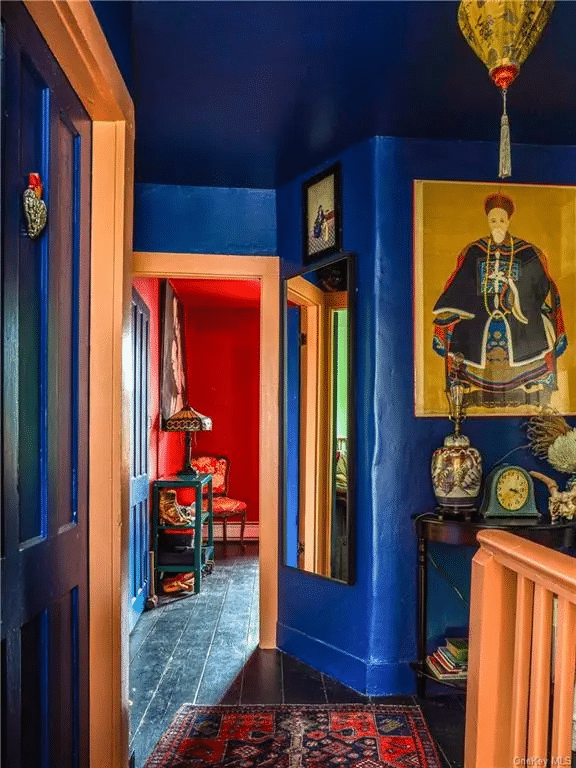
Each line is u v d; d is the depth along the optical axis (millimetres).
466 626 3068
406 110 2760
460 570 3080
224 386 7191
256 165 3377
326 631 3248
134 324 3969
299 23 2100
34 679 1478
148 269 3658
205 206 3713
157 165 3379
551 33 2141
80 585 1863
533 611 1394
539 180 3158
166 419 5309
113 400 2010
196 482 4699
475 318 3105
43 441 1520
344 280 3168
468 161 3111
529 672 1423
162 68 2377
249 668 3303
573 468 2896
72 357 1824
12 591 1302
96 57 1630
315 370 3369
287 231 3639
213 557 5730
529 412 3127
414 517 2973
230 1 1973
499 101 2672
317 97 2627
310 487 3383
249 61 2334
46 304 1528
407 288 3057
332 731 2607
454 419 2951
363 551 3045
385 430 3018
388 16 2057
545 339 3145
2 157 1237
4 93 1249
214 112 2752
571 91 2582
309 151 3203
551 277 3158
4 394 1252
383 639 2984
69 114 1754
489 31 1646
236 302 6848
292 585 3514
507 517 2893
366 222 3066
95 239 2027
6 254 1269
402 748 2467
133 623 3928
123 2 1977
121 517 2041
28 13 1401
